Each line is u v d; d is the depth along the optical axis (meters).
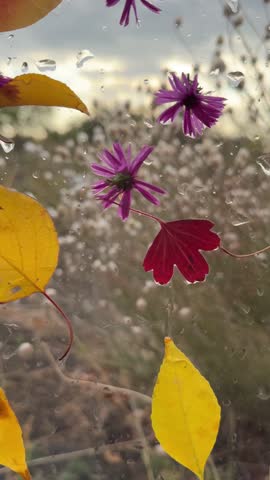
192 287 1.89
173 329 1.80
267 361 1.72
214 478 1.25
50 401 1.69
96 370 1.76
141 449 1.36
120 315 2.00
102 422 1.55
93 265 2.13
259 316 1.86
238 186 2.03
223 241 1.93
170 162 2.15
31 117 1.98
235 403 1.66
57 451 1.57
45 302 1.88
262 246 1.91
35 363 1.78
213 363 1.75
